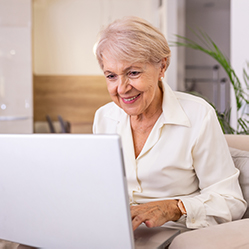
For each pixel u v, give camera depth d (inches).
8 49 229.0
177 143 48.9
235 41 137.6
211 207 45.4
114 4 263.6
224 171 48.3
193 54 303.0
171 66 244.5
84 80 261.6
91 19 261.7
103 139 30.5
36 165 33.4
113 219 32.0
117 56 42.1
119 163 30.5
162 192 50.1
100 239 33.1
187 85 301.6
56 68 259.6
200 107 49.9
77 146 31.5
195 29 303.1
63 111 260.8
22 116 231.8
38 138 32.6
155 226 40.2
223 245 36.1
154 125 50.3
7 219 37.0
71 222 33.8
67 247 34.7
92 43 261.9
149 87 44.5
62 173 32.6
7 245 43.6
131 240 32.2
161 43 44.4
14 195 35.4
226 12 301.7
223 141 49.2
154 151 49.6
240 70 134.8
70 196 33.0
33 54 247.0
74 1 259.6
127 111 45.9
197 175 49.8
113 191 31.3
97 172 31.4
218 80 296.8
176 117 49.1
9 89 230.4
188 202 44.6
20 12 228.1
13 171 34.5
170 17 236.7
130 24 42.9
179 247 36.9
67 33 259.8
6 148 34.2
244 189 51.6
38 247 36.4
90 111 263.0
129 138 51.8
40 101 259.0
